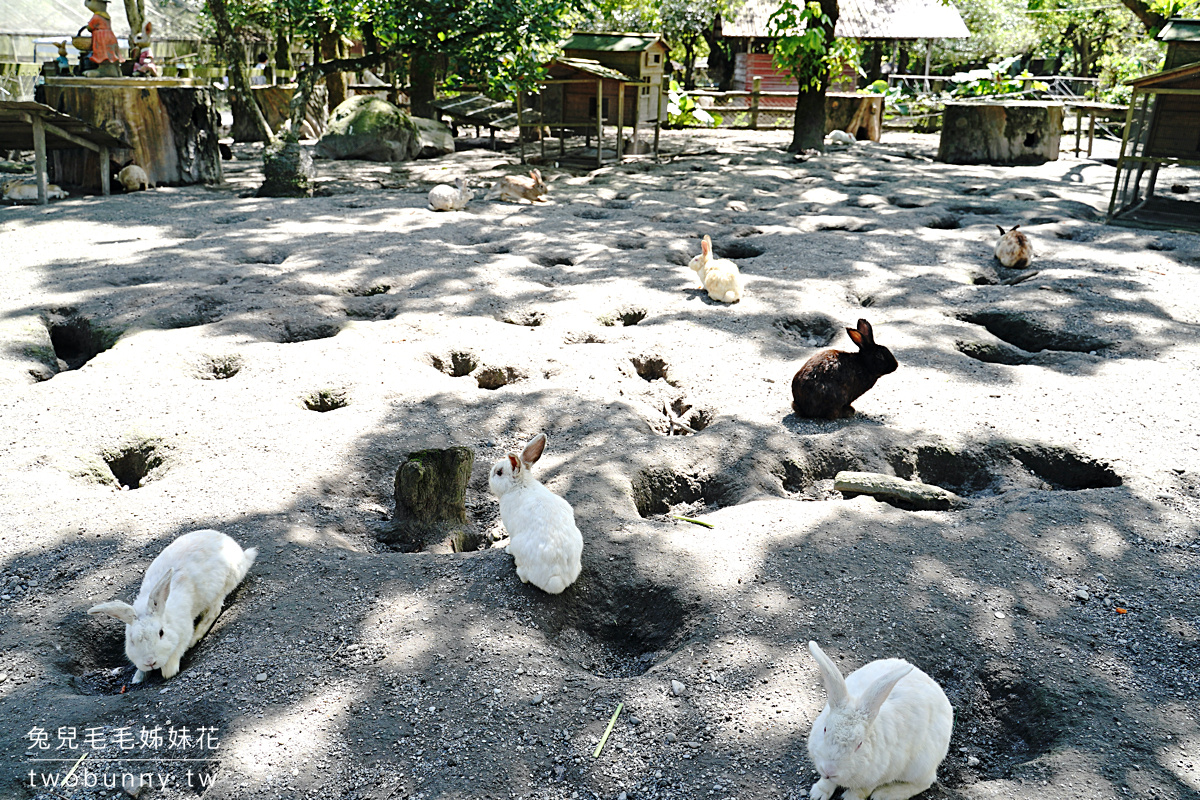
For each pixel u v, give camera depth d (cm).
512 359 752
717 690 380
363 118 1934
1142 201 1431
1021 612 429
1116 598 442
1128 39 3634
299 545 483
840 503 534
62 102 1499
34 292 890
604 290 942
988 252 1115
